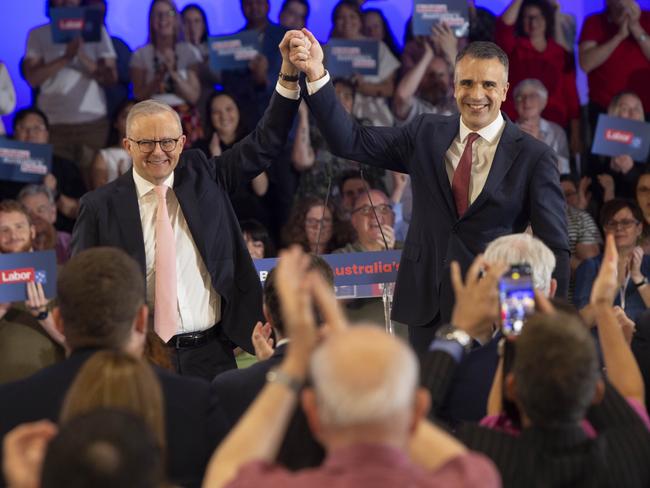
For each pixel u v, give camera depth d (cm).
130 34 1634
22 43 1616
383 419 392
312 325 426
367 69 1533
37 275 907
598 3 1666
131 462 367
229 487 401
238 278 909
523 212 888
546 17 1652
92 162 1608
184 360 884
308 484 394
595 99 1662
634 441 505
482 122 879
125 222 878
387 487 391
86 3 1628
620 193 1638
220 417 578
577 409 489
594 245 1439
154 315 877
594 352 491
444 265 878
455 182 884
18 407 546
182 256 887
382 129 913
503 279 550
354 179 1574
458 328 542
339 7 1631
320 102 880
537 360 487
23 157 1455
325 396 393
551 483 495
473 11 1648
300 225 1500
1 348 980
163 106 879
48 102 1608
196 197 891
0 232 1156
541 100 1642
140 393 466
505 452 502
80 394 464
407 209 1590
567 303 623
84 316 557
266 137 905
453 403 673
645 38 1658
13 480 402
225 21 1653
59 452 367
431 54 1638
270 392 425
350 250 1430
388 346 398
